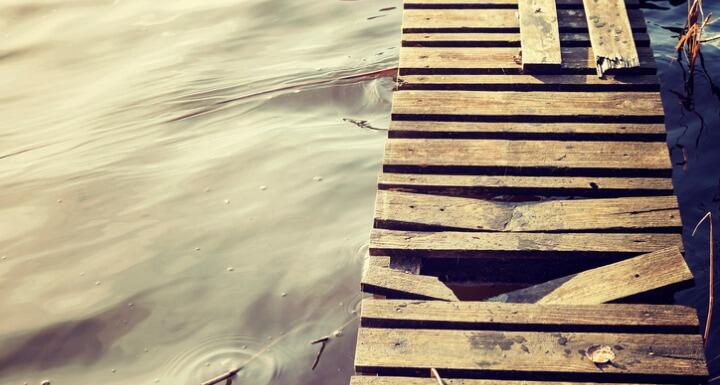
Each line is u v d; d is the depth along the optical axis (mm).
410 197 2705
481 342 2322
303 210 3057
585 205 2645
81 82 3992
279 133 3477
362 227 2967
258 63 4004
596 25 3232
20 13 4688
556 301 2418
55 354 2588
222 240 2945
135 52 4211
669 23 4004
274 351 2545
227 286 2764
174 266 2855
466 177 2750
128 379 2494
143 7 4688
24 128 3668
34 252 2967
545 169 2746
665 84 3580
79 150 3480
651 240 2525
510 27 3311
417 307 2404
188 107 3697
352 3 4551
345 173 3225
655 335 2316
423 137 2920
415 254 2564
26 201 3207
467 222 2615
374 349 2322
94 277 2840
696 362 2254
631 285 2420
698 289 2734
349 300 2693
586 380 2250
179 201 3139
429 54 3240
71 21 4582
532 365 2266
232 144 3432
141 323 2660
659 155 2762
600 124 2885
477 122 2936
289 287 2746
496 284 2639
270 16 4445
